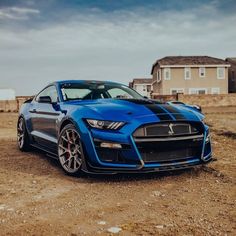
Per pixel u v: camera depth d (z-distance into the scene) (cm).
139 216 285
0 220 277
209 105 3316
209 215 285
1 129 1156
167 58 4494
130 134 373
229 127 1005
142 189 367
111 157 381
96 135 383
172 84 4241
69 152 430
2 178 420
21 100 3152
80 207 309
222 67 4288
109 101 455
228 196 337
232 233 245
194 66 4222
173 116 396
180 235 243
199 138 406
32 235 246
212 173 430
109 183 392
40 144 559
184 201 324
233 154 564
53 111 490
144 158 382
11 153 605
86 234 246
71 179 412
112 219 278
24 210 302
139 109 409
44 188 373
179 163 392
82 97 511
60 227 261
